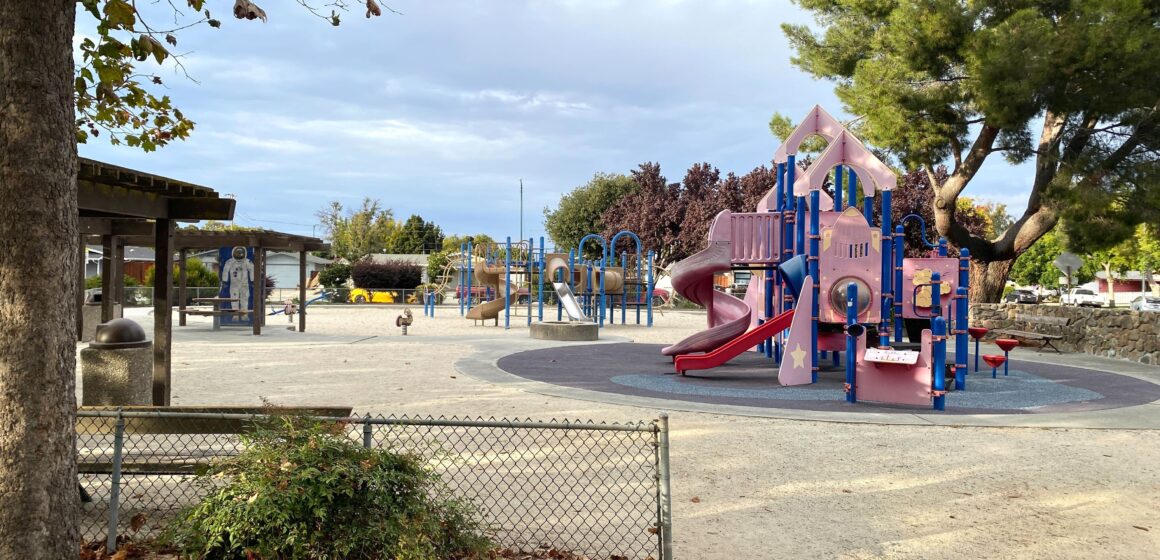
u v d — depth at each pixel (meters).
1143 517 5.43
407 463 4.12
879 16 23.08
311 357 15.71
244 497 3.73
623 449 7.40
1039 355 18.62
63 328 3.45
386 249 91.44
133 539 4.57
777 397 11.06
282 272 69.88
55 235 3.39
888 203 12.26
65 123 3.44
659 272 51.69
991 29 19.02
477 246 32.34
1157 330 16.56
